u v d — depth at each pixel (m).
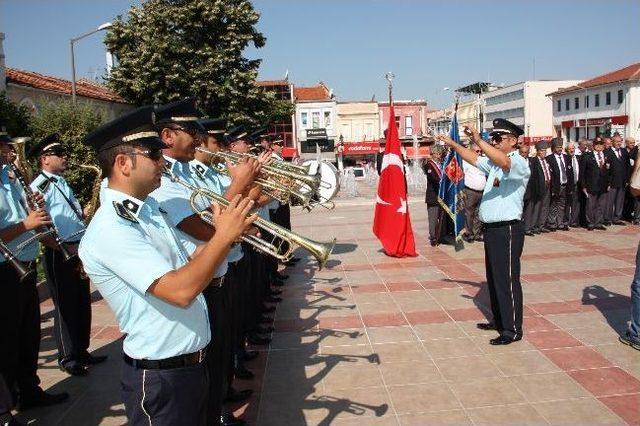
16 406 3.96
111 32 21.36
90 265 2.11
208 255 1.98
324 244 2.50
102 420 3.81
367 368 4.48
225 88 21.41
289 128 44.34
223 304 3.33
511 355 4.61
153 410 2.19
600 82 47.59
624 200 11.36
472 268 7.79
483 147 4.56
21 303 3.69
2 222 3.87
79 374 4.56
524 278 7.09
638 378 4.10
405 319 5.66
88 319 4.75
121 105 21.73
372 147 46.09
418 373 4.34
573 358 4.50
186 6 21.33
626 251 8.54
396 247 8.72
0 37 13.28
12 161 3.96
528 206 10.12
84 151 12.77
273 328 5.53
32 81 16.05
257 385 4.23
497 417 3.60
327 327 5.51
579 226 11.09
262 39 22.84
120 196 2.14
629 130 44.16
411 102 49.31
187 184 2.76
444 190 7.36
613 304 5.88
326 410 3.79
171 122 3.18
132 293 2.14
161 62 20.84
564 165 10.61
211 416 3.23
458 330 5.27
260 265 5.39
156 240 2.30
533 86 62.00
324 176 9.90
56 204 4.48
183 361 2.23
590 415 3.57
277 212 7.37
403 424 3.56
